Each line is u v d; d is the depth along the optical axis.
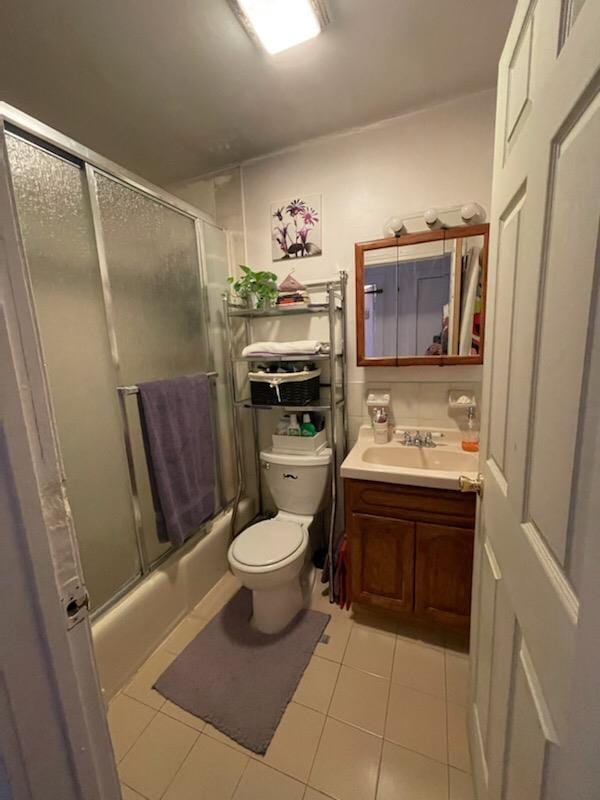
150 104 1.44
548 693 0.49
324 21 1.09
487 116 1.47
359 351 1.75
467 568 1.39
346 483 1.52
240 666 1.41
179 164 1.92
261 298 1.83
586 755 0.36
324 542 2.09
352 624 1.61
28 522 0.43
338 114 1.56
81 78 1.29
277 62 1.25
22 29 1.07
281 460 1.82
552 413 0.50
